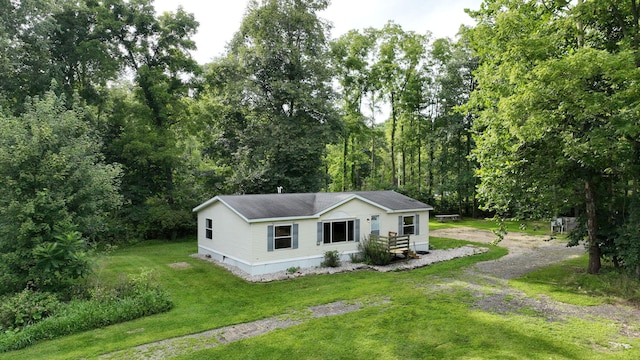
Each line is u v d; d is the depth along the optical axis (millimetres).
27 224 10414
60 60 22719
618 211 12938
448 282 13133
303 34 26516
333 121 26891
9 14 18656
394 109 36219
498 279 13516
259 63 25609
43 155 11617
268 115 26797
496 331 8609
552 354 7414
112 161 24281
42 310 9438
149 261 17438
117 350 7910
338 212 16641
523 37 11742
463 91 33562
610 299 10789
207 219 18812
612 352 7453
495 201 14016
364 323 9227
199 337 8602
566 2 12352
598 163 11141
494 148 13547
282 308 10594
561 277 13539
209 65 26844
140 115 24969
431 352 7602
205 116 27609
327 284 13133
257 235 14734
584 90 10164
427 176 40344
